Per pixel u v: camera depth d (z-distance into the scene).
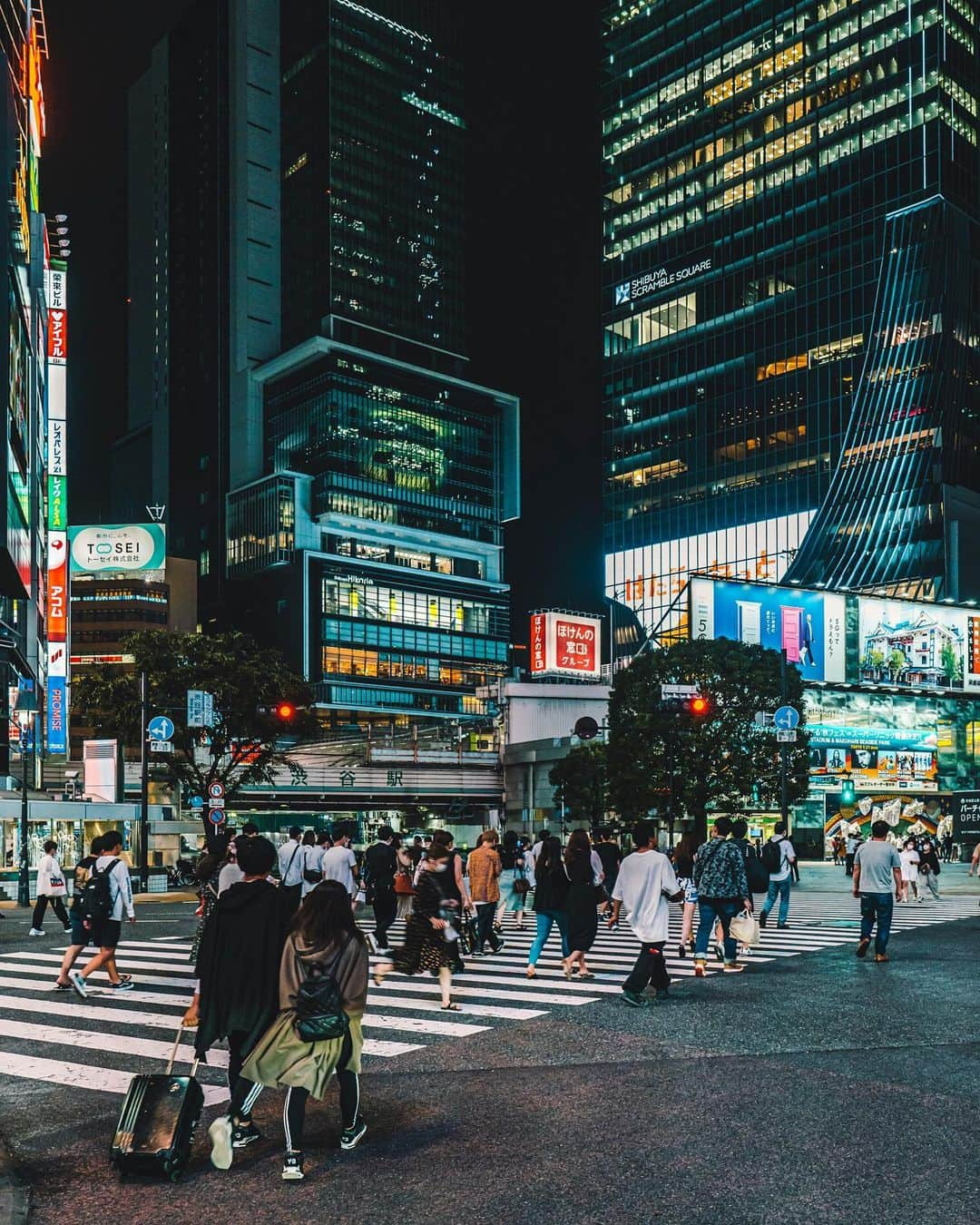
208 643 43.88
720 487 125.31
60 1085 8.24
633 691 46.78
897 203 111.94
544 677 85.56
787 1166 5.91
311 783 69.94
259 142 176.88
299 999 5.87
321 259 167.12
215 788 43.09
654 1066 8.49
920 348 107.44
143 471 192.62
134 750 60.00
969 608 72.50
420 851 17.73
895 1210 5.24
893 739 68.69
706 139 133.12
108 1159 6.33
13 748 57.84
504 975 14.23
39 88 74.00
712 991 12.51
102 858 13.19
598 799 62.12
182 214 190.12
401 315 173.12
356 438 155.75
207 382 176.62
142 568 142.75
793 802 47.34
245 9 179.12
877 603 69.69
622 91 144.12
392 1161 6.11
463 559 166.25
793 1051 9.04
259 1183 5.80
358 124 173.38
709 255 130.75
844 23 119.69
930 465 103.56
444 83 186.12
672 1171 5.86
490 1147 6.34
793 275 121.25
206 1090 8.02
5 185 41.69
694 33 135.62
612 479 137.88
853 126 117.56
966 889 36.09
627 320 139.50
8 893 36.72
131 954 17.41
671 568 129.25
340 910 6.04
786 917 21.14
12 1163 6.26
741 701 45.25
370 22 177.12
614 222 143.00
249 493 157.50
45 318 74.25
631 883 11.66
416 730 77.00
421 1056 9.03
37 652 65.38
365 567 149.00
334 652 143.12
